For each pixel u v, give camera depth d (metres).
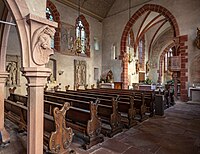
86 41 14.23
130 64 15.62
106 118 4.96
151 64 20.95
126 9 14.19
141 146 3.66
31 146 2.54
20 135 4.25
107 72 15.40
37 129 2.54
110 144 3.75
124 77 14.29
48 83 10.70
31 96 2.54
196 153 3.33
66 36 12.62
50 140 2.87
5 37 3.94
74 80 13.03
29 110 2.56
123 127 5.00
